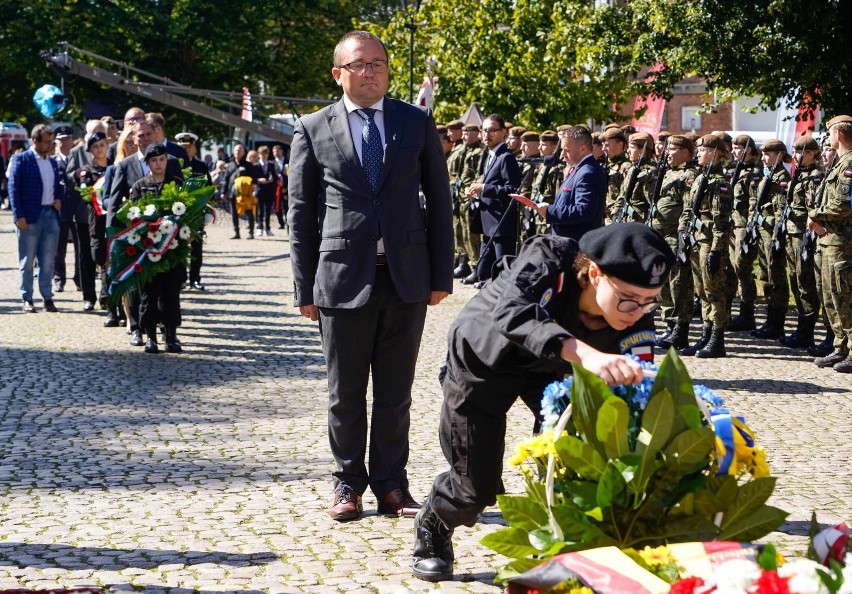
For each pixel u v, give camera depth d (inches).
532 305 137.0
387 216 206.1
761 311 530.3
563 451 121.4
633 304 134.3
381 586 176.2
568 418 126.0
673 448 120.9
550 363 145.9
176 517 214.1
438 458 259.3
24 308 538.9
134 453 265.3
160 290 412.5
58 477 243.8
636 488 120.3
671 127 1131.3
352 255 205.5
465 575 181.5
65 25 1488.7
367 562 187.8
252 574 181.8
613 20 641.0
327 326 209.5
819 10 512.1
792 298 565.3
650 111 730.2
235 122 1201.4
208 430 289.4
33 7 1489.9
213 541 199.0
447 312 518.3
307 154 209.3
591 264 136.7
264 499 226.7
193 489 234.1
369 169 206.7
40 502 224.4
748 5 529.7
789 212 433.4
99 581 178.1
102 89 1534.2
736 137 471.8
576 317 142.3
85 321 498.9
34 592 161.0
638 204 447.5
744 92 573.3
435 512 170.2
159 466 253.1
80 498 227.3
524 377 154.6
